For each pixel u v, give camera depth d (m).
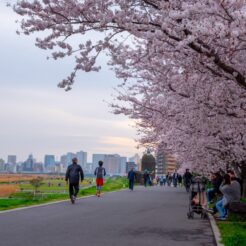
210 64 11.16
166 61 13.25
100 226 13.59
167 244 10.72
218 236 11.90
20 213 16.56
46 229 12.59
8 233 11.71
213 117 14.14
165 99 16.23
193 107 13.95
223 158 25.20
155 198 28.67
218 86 12.48
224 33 8.64
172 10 8.88
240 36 8.80
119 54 11.37
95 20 9.73
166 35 9.61
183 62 11.37
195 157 26.53
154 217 16.98
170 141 21.25
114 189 40.88
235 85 12.04
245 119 13.39
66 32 10.14
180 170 51.66
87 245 10.14
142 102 17.89
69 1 9.38
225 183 16.72
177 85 13.52
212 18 8.98
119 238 11.34
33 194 25.14
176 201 26.39
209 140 18.70
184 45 9.13
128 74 14.92
